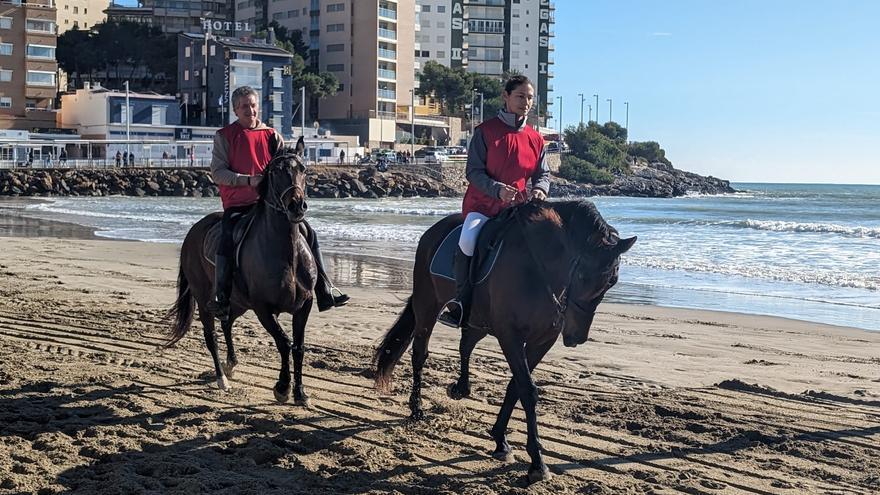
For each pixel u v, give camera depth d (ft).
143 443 22.77
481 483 20.47
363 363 33.37
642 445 23.66
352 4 357.41
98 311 44.29
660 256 82.12
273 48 314.55
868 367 35.88
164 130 292.81
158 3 426.51
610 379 32.12
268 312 26.55
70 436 23.56
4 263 67.41
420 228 116.16
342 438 23.70
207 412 25.99
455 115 406.41
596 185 386.11
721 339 42.27
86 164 247.29
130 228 113.19
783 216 187.32
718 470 21.84
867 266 74.38
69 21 485.97
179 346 35.91
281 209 25.38
